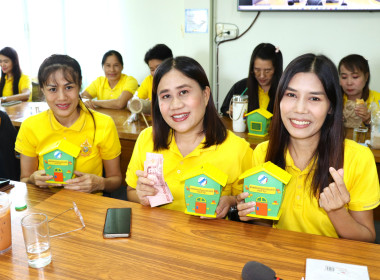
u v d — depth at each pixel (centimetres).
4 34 517
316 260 89
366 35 354
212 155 135
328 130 118
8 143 185
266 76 265
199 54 395
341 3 344
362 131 202
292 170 126
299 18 367
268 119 217
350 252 93
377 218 222
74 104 160
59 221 110
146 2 436
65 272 86
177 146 138
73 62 156
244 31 387
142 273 85
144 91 337
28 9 496
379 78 361
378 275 84
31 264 88
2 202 97
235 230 105
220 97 419
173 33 438
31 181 146
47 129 167
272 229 105
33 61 518
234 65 403
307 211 123
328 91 110
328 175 119
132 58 467
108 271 86
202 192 109
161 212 116
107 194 183
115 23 459
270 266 88
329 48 368
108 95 360
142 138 148
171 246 97
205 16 379
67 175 132
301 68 111
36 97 396
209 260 90
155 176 119
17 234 104
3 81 418
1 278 85
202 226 107
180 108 123
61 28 487
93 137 172
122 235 101
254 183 106
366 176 118
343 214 109
